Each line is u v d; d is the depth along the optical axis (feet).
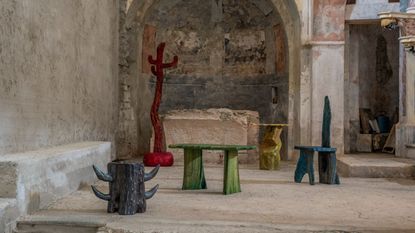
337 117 37.63
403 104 36.58
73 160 21.97
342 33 37.47
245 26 44.88
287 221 16.15
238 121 37.24
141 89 41.83
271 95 43.78
